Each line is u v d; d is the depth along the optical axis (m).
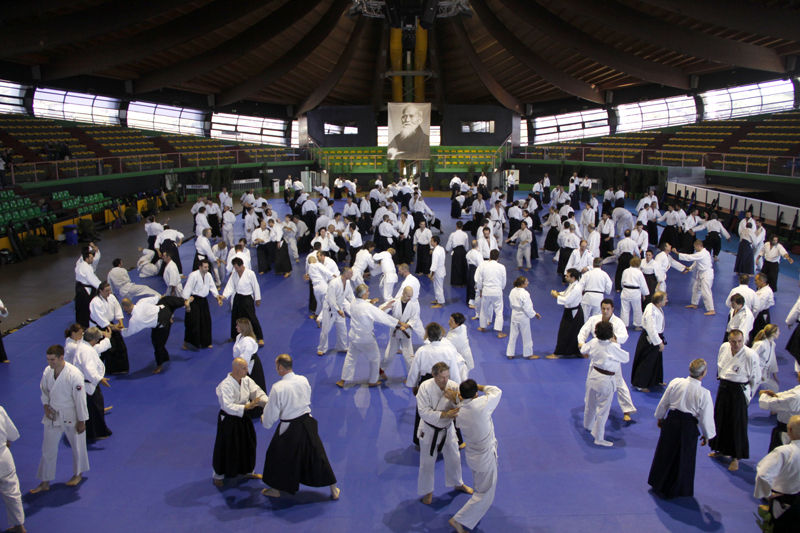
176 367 8.91
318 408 7.48
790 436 4.68
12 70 25.67
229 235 17.30
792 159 21.67
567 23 26.94
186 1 20.64
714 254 16.14
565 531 5.11
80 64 25.67
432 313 11.41
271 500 5.62
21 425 7.15
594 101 35.78
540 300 12.43
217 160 33.00
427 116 34.31
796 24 19.98
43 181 21.17
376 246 15.81
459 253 13.36
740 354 6.03
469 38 32.72
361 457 6.34
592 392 6.63
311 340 10.06
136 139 32.50
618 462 6.23
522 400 7.70
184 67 29.30
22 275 14.80
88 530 5.17
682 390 5.43
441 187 35.84
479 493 5.03
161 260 14.25
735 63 24.95
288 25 27.06
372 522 5.27
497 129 40.47
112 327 8.38
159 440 6.77
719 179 25.44
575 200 26.05
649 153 29.53
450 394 5.31
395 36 32.75
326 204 18.59
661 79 30.22
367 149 39.47
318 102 38.03
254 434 5.87
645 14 23.02
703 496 5.64
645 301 11.11
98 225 21.84
